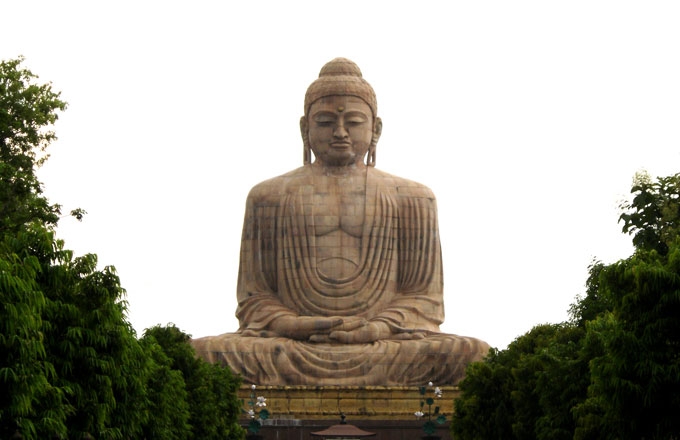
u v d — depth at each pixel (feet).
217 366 217.15
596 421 143.74
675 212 146.20
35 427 117.08
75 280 130.82
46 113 175.52
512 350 203.21
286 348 255.70
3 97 172.86
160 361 170.71
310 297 264.72
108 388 129.39
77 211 171.83
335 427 229.25
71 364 126.82
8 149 174.50
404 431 247.09
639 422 125.49
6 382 111.14
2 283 108.37
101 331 129.39
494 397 194.18
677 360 122.01
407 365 255.29
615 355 124.47
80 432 127.44
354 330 259.19
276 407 248.52
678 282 121.90
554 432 162.61
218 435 201.77
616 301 126.52
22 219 164.55
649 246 146.41
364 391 250.16
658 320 122.21
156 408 161.27
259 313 264.31
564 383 164.14
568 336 186.09
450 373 255.29
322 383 252.83
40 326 116.37
